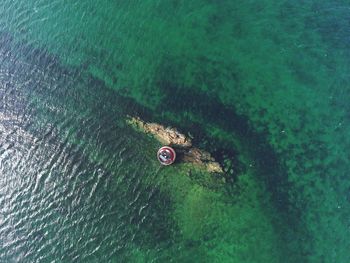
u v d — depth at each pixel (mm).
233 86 25594
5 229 25656
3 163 26812
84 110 26828
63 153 26344
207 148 24703
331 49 25547
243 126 24906
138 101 26266
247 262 23031
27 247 25156
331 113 24672
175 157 24469
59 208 25484
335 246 22781
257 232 23328
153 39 27156
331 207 23312
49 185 26000
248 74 25703
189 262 23453
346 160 23891
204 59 26219
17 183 26391
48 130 26969
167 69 26422
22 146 26953
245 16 26641
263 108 25078
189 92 25812
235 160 24391
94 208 25125
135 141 25578
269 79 25516
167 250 23844
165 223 24203
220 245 23438
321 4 26250
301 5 26375
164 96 26000
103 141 26031
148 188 24828
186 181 24469
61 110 27141
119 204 24922
